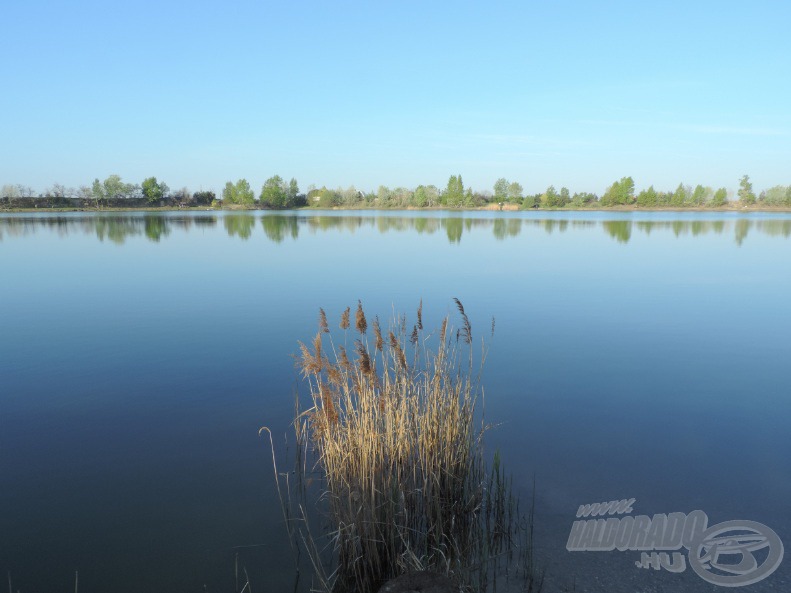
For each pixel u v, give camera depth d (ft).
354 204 434.30
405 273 77.61
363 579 15.64
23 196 326.44
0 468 21.58
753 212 360.69
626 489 19.85
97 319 48.65
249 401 28.63
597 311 52.19
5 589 14.61
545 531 17.29
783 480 20.49
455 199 400.88
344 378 19.33
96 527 17.71
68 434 24.68
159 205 380.58
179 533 17.40
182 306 54.54
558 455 22.56
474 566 15.75
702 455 22.57
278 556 16.40
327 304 55.21
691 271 80.18
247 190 392.27
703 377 32.81
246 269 81.92
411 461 18.39
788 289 64.80
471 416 20.31
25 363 35.53
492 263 89.10
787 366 35.14
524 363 35.35
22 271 79.46
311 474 21.04
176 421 26.07
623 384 31.48
